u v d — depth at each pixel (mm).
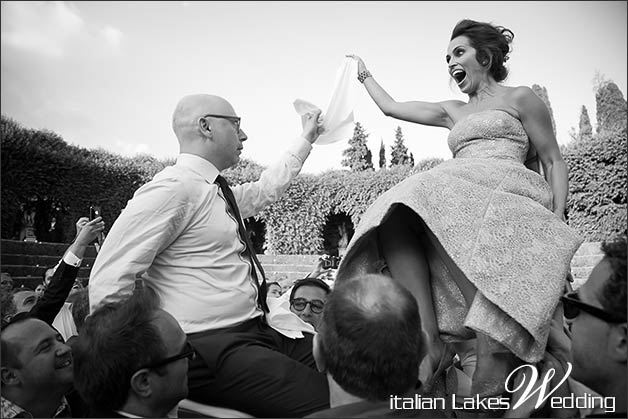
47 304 3178
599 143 16141
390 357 1738
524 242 2285
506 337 2154
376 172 19797
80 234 3312
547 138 2814
